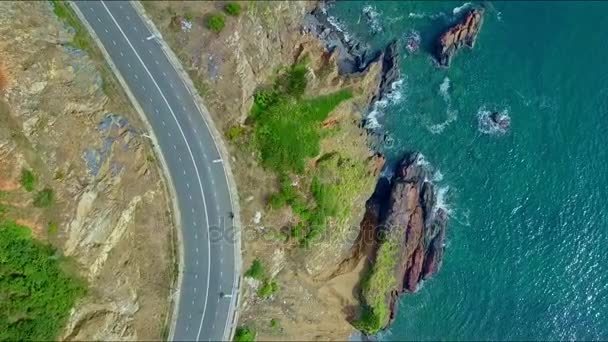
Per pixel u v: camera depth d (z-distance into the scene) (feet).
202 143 295.89
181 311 292.81
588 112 341.62
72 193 258.98
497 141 342.85
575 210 334.44
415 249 332.39
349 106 337.11
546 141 341.00
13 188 246.47
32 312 248.52
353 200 330.13
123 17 292.81
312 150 314.76
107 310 272.51
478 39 350.43
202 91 296.71
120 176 275.80
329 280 329.52
